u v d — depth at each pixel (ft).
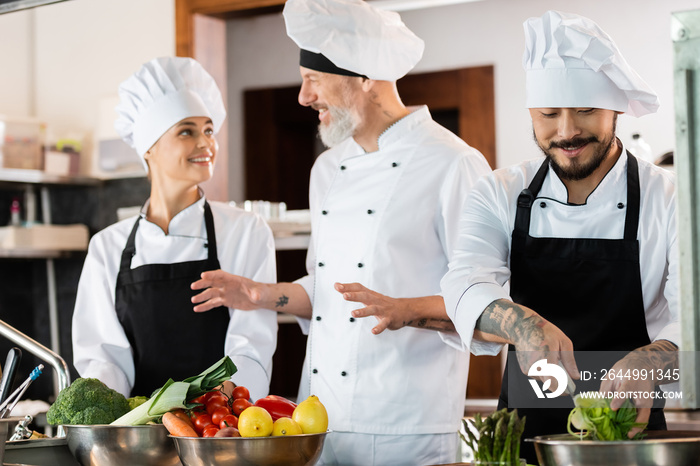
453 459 7.30
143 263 7.97
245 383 7.38
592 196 6.03
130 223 8.32
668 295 5.86
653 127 13.50
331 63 7.53
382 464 7.18
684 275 3.86
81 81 14.69
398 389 7.16
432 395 7.18
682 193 3.83
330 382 7.46
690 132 3.80
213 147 8.26
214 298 7.58
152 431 5.63
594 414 4.53
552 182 6.19
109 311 7.91
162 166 8.13
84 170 14.70
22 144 14.06
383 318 6.70
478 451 4.50
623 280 5.98
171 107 8.07
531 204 6.22
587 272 6.04
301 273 16.85
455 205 7.37
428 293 7.39
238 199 17.17
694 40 3.76
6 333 6.91
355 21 7.45
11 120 13.96
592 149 5.72
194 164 8.06
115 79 14.29
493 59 15.06
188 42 13.07
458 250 6.35
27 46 15.15
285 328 16.75
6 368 6.21
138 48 13.94
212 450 5.08
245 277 8.04
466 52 15.26
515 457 4.47
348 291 6.66
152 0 13.78
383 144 7.70
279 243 12.85
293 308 7.93
